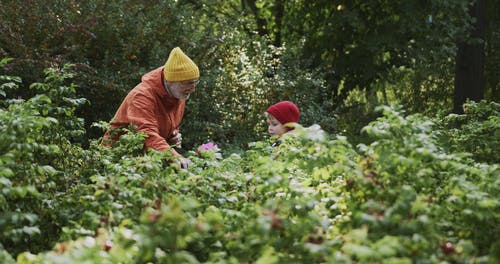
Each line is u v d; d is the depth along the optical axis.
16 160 3.25
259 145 3.98
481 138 4.54
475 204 2.81
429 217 2.74
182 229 2.47
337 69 12.12
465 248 2.54
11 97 7.93
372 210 2.62
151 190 3.21
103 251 2.53
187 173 3.69
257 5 13.57
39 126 3.34
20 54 8.15
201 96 8.73
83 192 3.37
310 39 12.60
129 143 4.30
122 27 8.84
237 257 2.66
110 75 8.48
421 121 3.29
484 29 14.19
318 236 2.59
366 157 3.03
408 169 2.91
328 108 11.49
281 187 3.06
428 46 11.74
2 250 2.70
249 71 9.48
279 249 2.71
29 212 3.18
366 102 13.45
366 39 11.70
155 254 2.61
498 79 16.56
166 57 8.83
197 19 10.46
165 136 5.10
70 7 8.77
